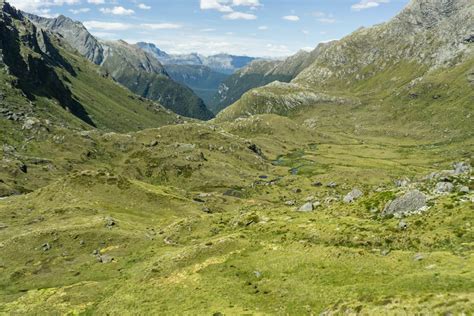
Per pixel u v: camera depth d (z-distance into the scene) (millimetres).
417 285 51094
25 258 109500
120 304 68688
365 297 50125
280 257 71250
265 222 93750
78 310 72562
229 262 73500
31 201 166125
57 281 93750
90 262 103000
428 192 88062
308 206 105625
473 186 86625
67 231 120000
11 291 91125
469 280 49094
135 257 101750
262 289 62656
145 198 169500
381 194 93562
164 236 112125
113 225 127625
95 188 170125
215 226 107188
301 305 55469
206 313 58031
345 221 84062
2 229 132750
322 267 64625
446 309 41281
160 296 67438
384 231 74562
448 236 66438
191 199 194500
